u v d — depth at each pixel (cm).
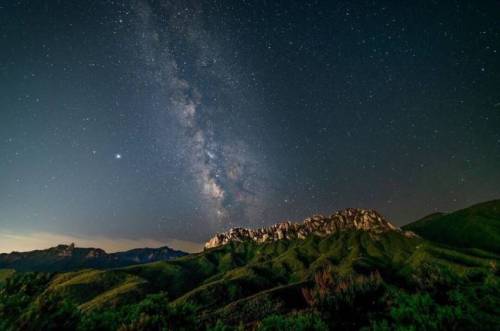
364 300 1858
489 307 1497
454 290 1719
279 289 7594
